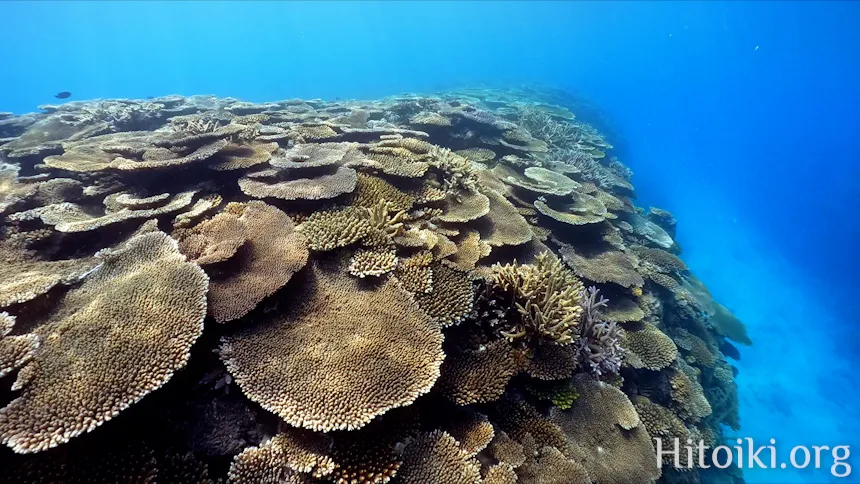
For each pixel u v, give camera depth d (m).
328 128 2.44
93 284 1.06
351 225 1.36
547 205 2.46
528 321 1.43
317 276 1.24
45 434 0.73
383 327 1.13
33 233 1.36
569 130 5.38
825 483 2.38
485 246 1.69
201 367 1.04
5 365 0.82
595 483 1.34
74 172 1.80
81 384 0.80
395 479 1.00
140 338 0.90
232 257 1.20
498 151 3.28
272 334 1.07
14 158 2.21
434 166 2.03
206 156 1.63
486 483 1.12
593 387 1.59
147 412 0.94
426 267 1.37
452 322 1.26
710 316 3.22
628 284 2.20
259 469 0.92
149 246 1.17
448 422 1.23
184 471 0.91
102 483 0.80
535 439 1.36
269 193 1.52
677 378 2.18
